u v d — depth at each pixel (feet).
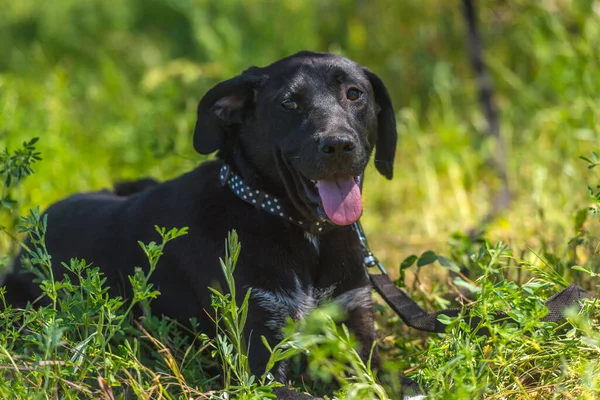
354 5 47.16
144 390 17.62
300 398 18.76
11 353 18.17
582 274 23.13
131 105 42.60
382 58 45.14
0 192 30.35
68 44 54.19
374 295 25.22
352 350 16.62
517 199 33.71
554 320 19.25
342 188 20.48
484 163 37.55
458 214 34.99
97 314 19.63
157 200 22.54
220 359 20.90
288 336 16.53
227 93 21.66
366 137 21.76
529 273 23.67
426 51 44.55
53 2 58.90
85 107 44.11
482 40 42.24
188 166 36.14
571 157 33.32
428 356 19.33
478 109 40.86
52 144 35.68
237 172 21.53
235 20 50.19
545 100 40.06
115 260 22.80
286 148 20.67
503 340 17.49
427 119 42.27
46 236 24.72
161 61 51.13
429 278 26.43
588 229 26.96
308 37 47.47
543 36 39.75
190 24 52.42
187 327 21.80
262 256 20.65
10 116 35.78
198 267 21.02
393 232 34.50
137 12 55.31
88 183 36.35
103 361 17.80
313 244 21.21
